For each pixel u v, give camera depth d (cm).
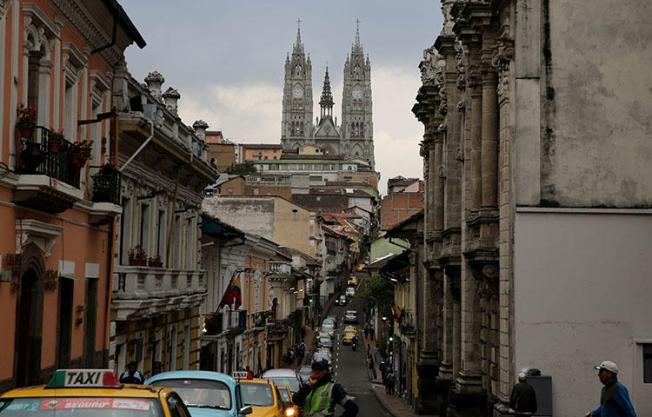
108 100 2600
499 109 2748
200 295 3694
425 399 4234
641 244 2442
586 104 2473
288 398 2578
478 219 2816
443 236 3712
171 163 3250
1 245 1780
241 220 8800
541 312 2428
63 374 1094
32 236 1947
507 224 2506
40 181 1827
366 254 16738
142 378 2267
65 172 2020
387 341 7475
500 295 2567
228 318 4700
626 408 1316
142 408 1038
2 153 1769
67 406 1034
